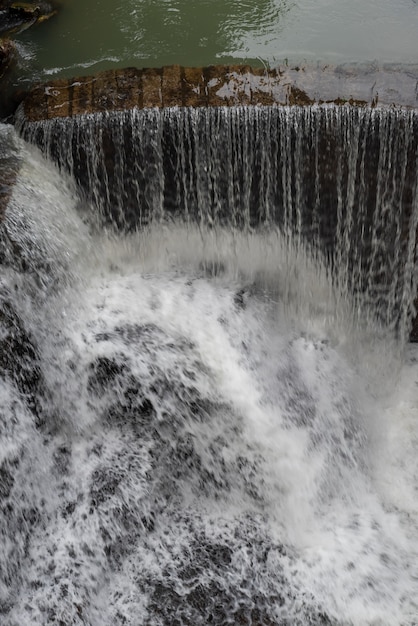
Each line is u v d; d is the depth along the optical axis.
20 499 5.08
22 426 5.16
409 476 5.93
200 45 7.44
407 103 5.84
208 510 5.60
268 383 5.96
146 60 7.22
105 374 5.58
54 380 5.43
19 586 4.97
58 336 5.51
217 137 5.92
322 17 7.89
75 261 5.89
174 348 5.74
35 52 7.45
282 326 6.38
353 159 5.90
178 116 5.90
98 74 6.45
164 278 6.33
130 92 6.19
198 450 5.62
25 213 5.54
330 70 6.32
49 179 6.14
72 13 8.20
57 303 5.58
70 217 6.11
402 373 6.74
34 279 5.40
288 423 5.83
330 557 5.32
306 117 5.80
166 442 5.61
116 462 5.51
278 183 6.09
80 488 5.39
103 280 6.19
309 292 6.58
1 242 5.23
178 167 6.12
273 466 5.64
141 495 5.43
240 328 6.10
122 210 6.41
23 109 6.29
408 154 5.85
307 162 5.97
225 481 5.64
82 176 6.27
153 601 5.05
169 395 5.61
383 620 4.95
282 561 5.30
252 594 5.09
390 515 5.65
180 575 5.18
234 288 6.37
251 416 5.71
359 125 5.78
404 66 6.32
